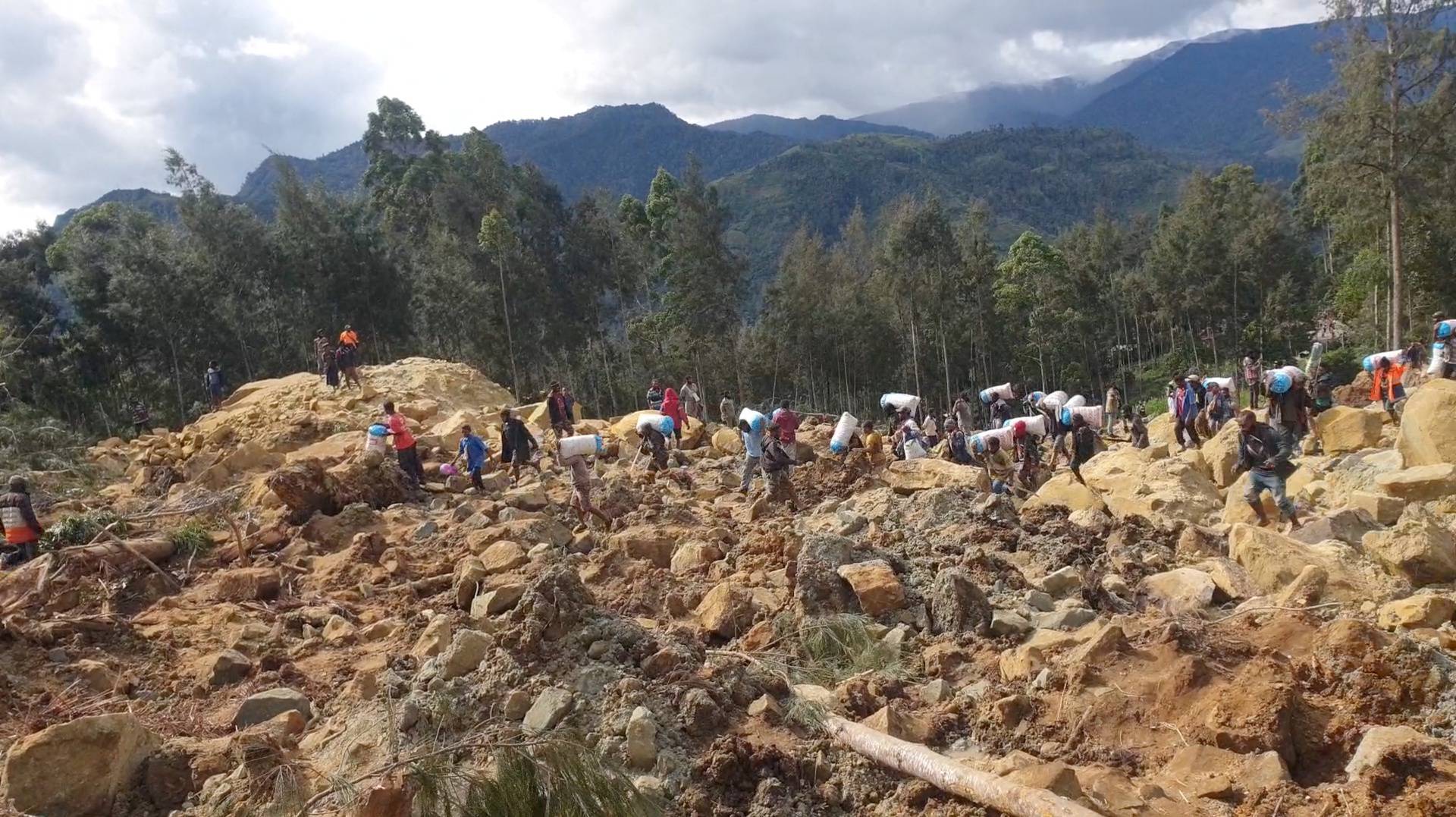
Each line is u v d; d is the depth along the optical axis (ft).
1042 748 17.56
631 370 163.94
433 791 13.93
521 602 23.09
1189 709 17.69
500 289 145.79
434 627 24.07
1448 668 17.97
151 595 31.14
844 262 181.27
